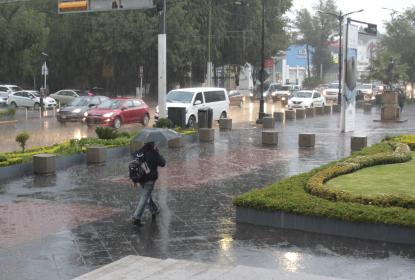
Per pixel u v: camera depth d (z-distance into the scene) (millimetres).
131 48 52375
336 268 7488
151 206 10336
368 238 8789
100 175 14906
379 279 7039
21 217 10398
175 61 51125
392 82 49719
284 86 67188
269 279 6484
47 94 55219
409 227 8438
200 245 8633
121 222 10070
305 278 6543
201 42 54625
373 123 33281
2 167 14219
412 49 59125
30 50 48094
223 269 7035
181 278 6668
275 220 9562
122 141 18891
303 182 11508
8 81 61906
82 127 29609
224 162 17281
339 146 21391
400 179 12445
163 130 10180
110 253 8266
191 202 11703
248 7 57906
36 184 13633
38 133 26562
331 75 106938
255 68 68562
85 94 49625
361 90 59688
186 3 52125
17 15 46188
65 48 58406
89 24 55031
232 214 10625
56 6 60406
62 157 16109
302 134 21109
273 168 16125
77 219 10273
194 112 27688
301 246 8516
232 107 50000
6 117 33375
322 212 9070
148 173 9820
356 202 9719
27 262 7863
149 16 53562
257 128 29156
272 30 61281
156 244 8695
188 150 20047
